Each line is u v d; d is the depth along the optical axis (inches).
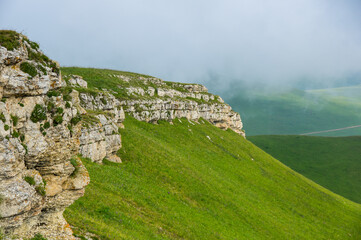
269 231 2194.9
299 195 3555.6
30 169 733.3
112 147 2112.5
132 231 1238.9
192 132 4057.6
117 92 3688.5
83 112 1900.8
